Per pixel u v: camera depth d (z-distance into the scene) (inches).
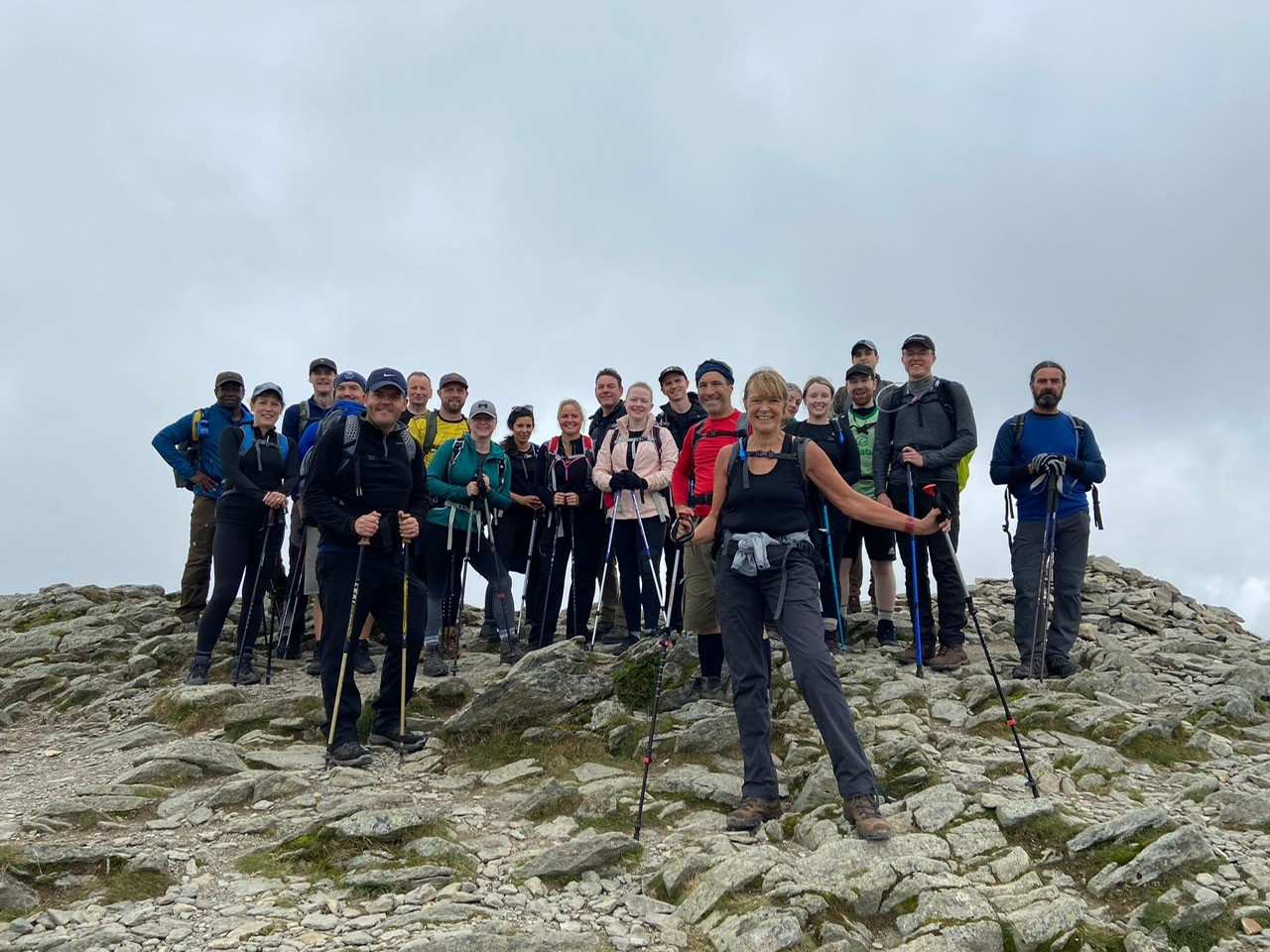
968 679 348.5
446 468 417.7
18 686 412.8
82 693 398.6
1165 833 225.1
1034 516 381.4
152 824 244.5
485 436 427.2
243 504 387.2
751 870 206.8
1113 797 261.3
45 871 210.8
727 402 312.8
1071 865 221.3
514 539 452.8
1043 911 196.9
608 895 210.7
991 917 195.5
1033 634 366.9
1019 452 389.1
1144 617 474.9
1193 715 331.3
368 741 317.4
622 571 418.9
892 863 211.0
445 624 419.2
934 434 382.9
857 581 473.7
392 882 208.5
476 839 241.4
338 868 217.0
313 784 274.4
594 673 343.9
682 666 349.7
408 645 313.0
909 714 317.4
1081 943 190.9
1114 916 203.9
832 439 376.5
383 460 300.0
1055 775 273.4
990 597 540.4
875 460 397.1
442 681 362.0
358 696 301.4
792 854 227.8
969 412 382.9
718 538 257.8
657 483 396.2
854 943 185.3
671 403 439.5
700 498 311.9
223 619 382.0
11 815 256.2
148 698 385.4
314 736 323.6
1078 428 382.0
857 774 227.3
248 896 203.8
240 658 395.5
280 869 216.8
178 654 440.1
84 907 198.1
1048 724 317.4
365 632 410.6
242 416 471.8
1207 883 211.5
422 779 285.3
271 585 464.8
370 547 299.7
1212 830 239.5
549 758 298.2
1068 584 377.7
